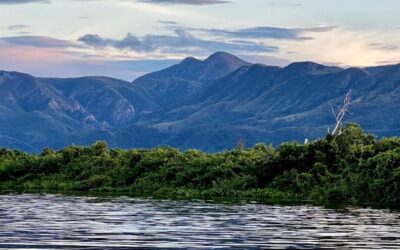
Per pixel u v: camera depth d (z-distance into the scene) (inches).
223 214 2012.8
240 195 3189.0
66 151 4200.3
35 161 4200.3
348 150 3255.4
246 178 3341.5
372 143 3348.9
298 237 1419.8
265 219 1850.4
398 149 3088.1
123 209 2170.3
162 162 3809.1
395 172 2849.4
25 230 1473.9
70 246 1226.6
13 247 1202.6
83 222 1684.3
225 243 1307.8
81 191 3553.2
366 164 3036.4
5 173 4168.3
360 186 2952.8
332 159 3265.3
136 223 1679.4
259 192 3174.2
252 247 1259.2
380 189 2859.3
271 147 3629.4
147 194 3312.0
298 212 2137.1
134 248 1217.4
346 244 1312.7
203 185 3484.3
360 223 1758.1
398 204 2721.5
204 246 1261.1
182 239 1359.5
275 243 1318.9
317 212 2150.6
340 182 3038.9
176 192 3385.8
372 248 1258.6
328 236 1441.9
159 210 2149.4
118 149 4207.7
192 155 3909.9
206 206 2386.8
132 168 3848.4
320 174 3193.9
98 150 4207.7
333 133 3565.5
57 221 1697.8
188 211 2119.8
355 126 3412.9
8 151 4564.5
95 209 2150.6
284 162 3321.9
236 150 3892.7
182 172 3607.3
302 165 3292.3
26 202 2466.8
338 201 2908.5
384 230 1572.3
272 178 3324.3
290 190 3166.8
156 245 1262.3
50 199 2691.9
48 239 1321.4
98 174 3892.7
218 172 3499.0
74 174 4001.0
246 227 1620.3
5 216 1823.3
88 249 1194.0
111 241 1306.6
